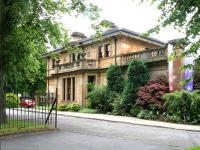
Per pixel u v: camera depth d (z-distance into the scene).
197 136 15.52
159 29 9.48
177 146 11.84
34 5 16.77
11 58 17.17
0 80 16.11
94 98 31.86
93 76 36.91
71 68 38.66
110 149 10.40
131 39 35.06
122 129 17.41
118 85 31.16
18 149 9.91
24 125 14.27
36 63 22.14
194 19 9.13
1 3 15.76
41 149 10.03
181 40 9.40
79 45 38.84
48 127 14.41
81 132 14.58
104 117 25.52
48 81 45.66
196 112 22.36
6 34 16.62
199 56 9.50
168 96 23.94
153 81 27.80
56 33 19.38
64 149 10.16
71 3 18.75
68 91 40.00
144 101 26.39
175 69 26.02
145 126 19.84
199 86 25.16
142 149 10.64
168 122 22.95
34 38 19.41
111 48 35.06
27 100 19.31
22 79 20.19
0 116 15.09
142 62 28.72
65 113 30.03
